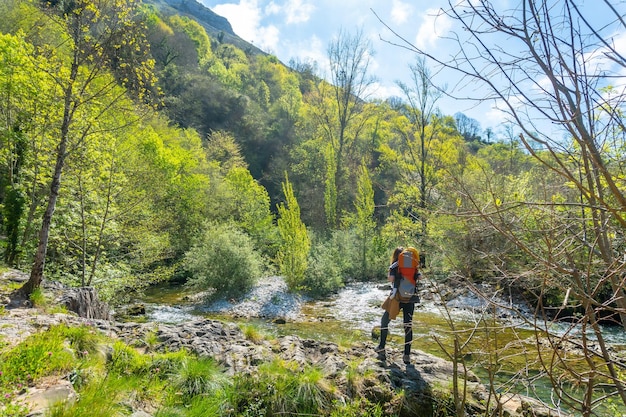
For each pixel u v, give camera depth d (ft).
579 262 6.68
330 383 16.11
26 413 9.46
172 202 72.95
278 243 82.84
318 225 105.70
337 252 71.97
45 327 17.30
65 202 34.94
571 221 6.12
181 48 194.59
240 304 49.37
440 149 60.18
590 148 4.56
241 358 17.74
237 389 15.06
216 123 161.48
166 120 107.34
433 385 16.25
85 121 30.53
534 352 7.85
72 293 25.49
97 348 15.17
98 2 22.13
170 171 73.15
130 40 23.39
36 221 35.73
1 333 15.60
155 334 19.58
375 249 70.90
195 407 13.08
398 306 18.08
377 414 14.85
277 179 140.67
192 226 74.18
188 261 57.62
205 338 19.70
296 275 55.11
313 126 140.26
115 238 41.19
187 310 46.80
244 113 167.53
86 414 9.91
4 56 33.27
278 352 19.47
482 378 20.66
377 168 100.12
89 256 38.86
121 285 39.32
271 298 52.06
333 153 99.50
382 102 104.73
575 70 4.66
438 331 31.50
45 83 32.30
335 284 59.52
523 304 23.71
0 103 35.65
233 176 95.96
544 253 5.86
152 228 46.96
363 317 43.75
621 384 5.94
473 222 6.64
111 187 37.93
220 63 219.20
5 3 61.31
